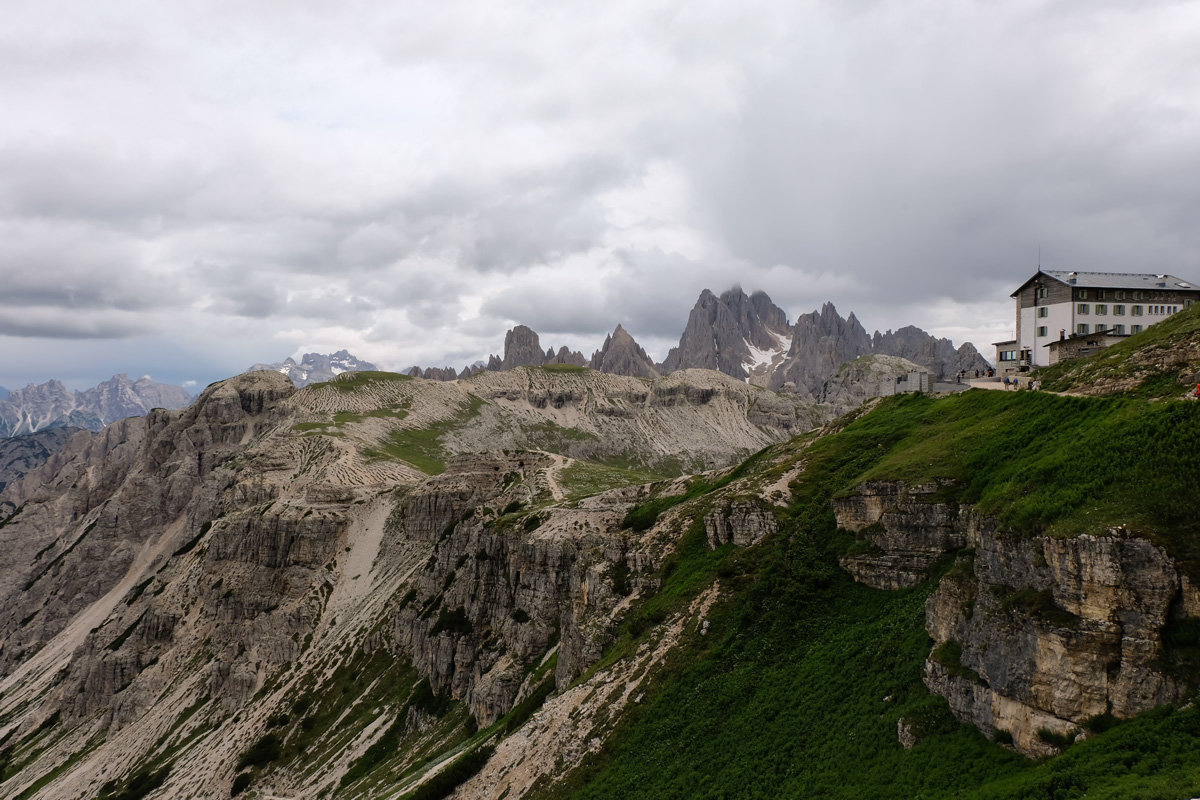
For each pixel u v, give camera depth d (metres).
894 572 68.44
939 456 73.25
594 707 80.31
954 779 45.72
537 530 145.38
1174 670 39.50
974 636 50.03
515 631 137.62
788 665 68.38
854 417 117.25
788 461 103.38
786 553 81.31
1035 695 44.16
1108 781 37.28
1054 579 45.28
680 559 98.00
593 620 102.19
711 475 139.88
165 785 177.00
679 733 68.81
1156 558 41.22
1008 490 54.38
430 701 158.62
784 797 54.12
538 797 73.62
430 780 88.75
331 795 145.62
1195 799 33.06
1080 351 98.31
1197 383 60.09
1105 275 114.31
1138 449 48.62
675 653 79.19
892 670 58.47
